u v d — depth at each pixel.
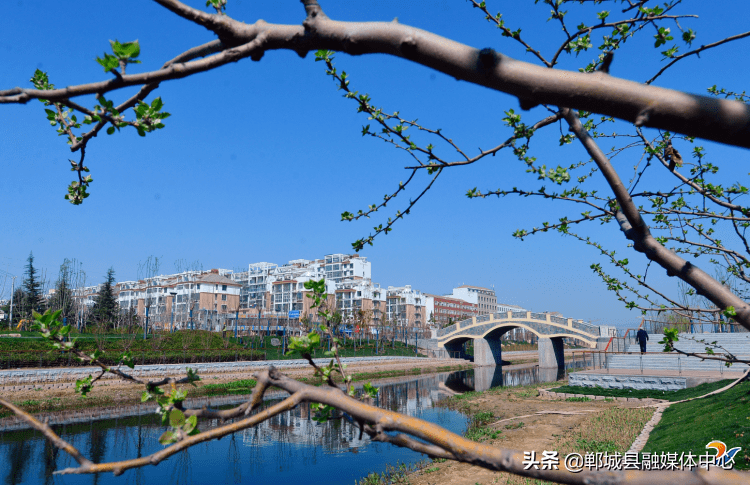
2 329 53.69
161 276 108.69
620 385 24.20
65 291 57.31
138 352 36.41
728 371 21.89
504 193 3.62
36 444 17.72
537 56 2.89
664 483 0.87
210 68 1.23
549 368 53.31
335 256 115.19
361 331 75.31
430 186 3.17
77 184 2.19
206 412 1.30
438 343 67.81
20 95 1.24
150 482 14.32
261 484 14.23
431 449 1.18
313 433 20.41
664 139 3.54
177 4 1.23
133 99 1.53
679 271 1.78
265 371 1.34
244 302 106.44
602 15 2.85
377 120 2.82
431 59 1.12
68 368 30.03
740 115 0.94
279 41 1.21
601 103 1.04
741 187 3.79
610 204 3.87
